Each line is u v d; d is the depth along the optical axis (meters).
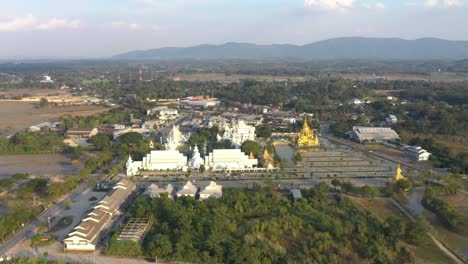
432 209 186.50
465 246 153.50
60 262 135.12
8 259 140.25
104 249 148.38
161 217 172.75
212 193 198.50
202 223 160.25
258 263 134.50
